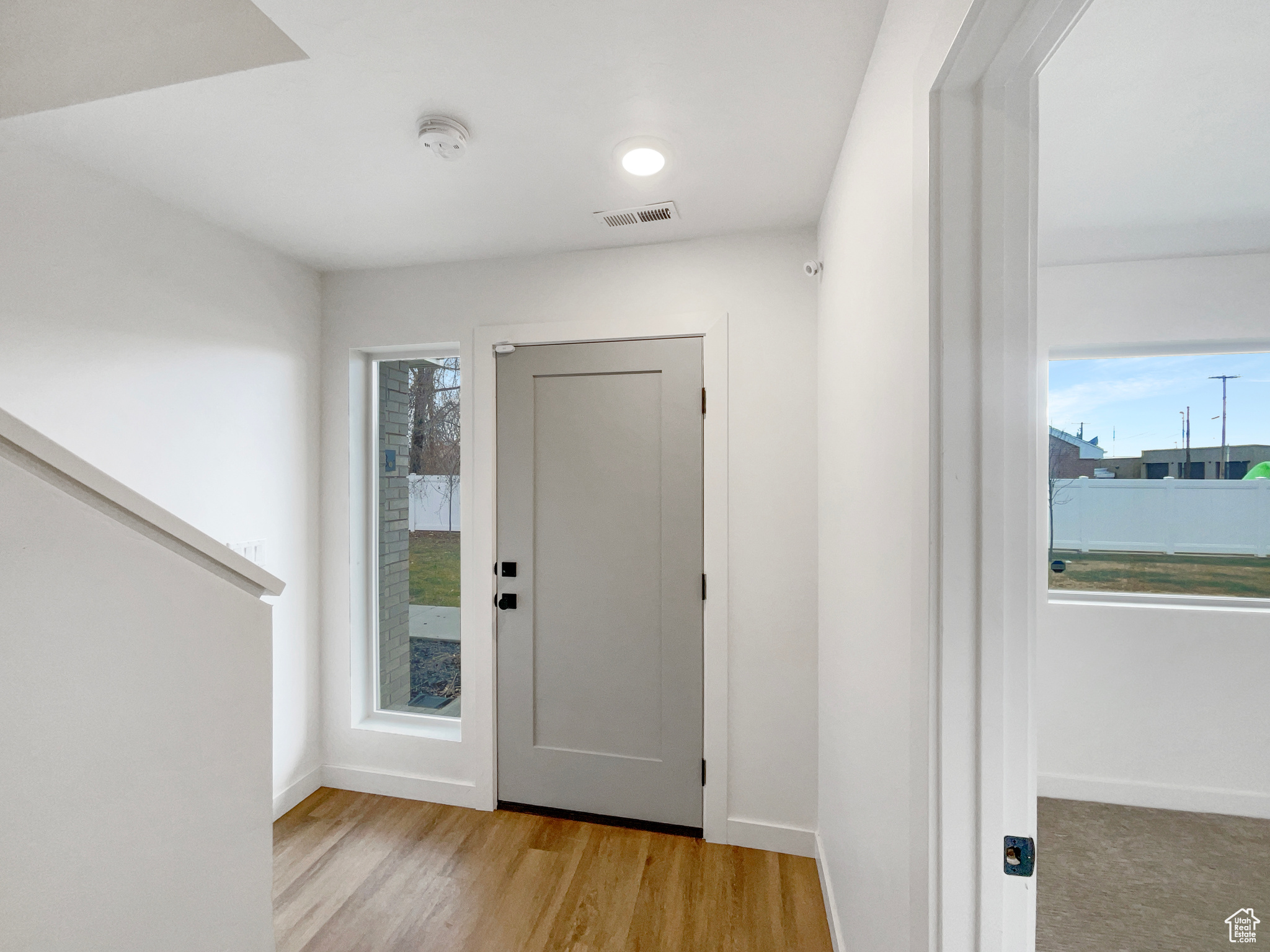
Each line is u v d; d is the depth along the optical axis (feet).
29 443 1.91
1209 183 5.83
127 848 2.17
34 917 1.90
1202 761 7.39
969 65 2.27
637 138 4.83
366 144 4.92
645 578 6.97
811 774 6.43
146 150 5.00
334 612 7.99
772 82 4.10
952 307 2.42
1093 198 6.15
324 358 8.04
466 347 7.52
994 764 2.39
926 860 2.52
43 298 4.97
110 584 2.14
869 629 3.89
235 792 2.60
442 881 6.01
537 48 3.76
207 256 6.41
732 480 6.66
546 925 5.40
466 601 7.48
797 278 6.54
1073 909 5.78
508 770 7.38
